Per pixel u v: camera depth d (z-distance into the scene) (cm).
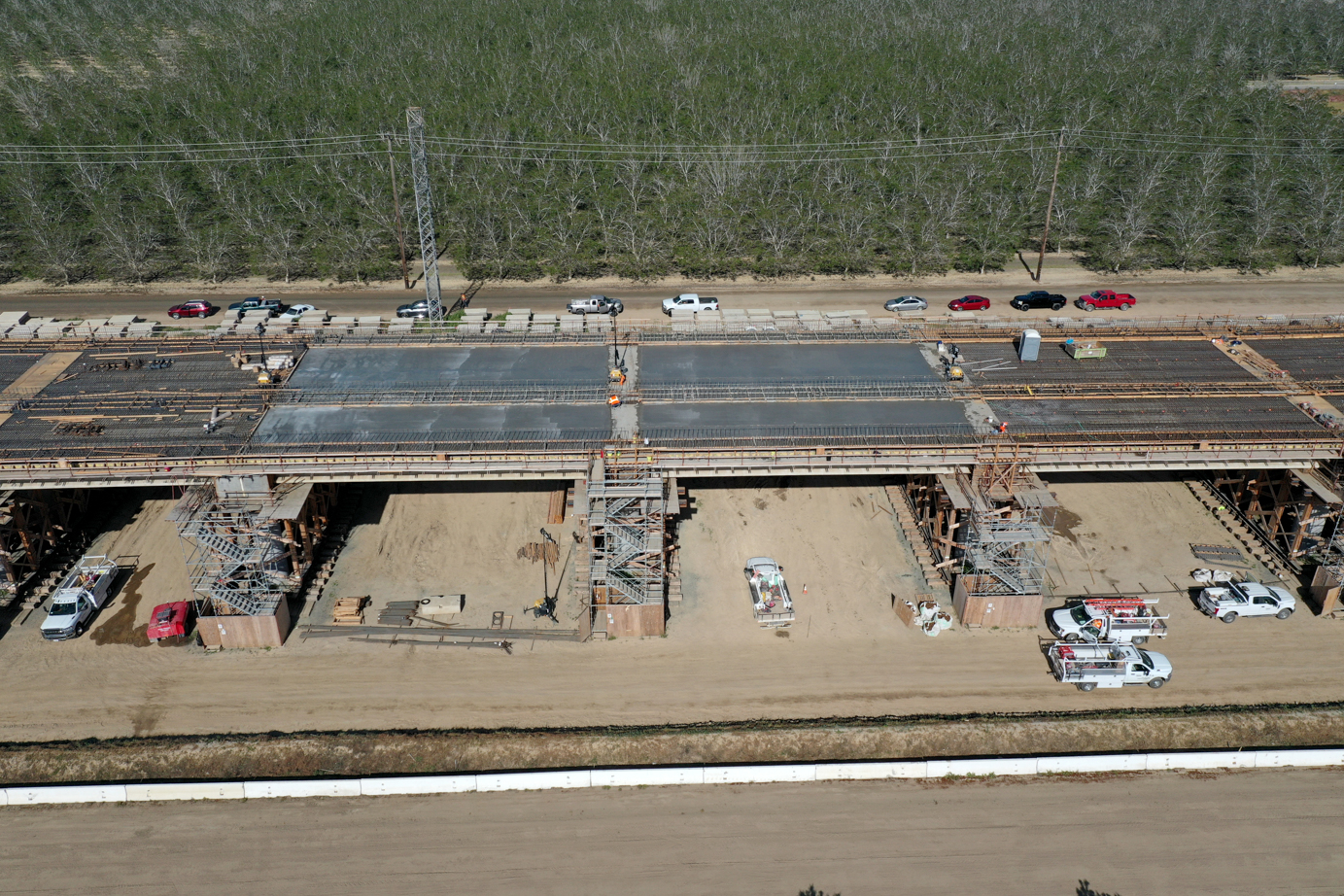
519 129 11569
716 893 3750
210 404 5794
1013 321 7225
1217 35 16625
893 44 14700
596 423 5556
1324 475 5394
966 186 10525
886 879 3803
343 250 9481
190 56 14388
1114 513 5984
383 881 3791
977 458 5200
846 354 6462
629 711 4653
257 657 4972
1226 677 4828
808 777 4272
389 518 5925
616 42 14512
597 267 9794
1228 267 9875
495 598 5384
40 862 3869
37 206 9869
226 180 10731
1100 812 4103
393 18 15962
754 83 12925
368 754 4372
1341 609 5250
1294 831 4009
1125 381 6100
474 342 6638
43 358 6475
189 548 5672
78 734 4509
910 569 5566
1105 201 10538
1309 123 11881
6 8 17375
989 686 4794
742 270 9644
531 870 3844
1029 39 15425
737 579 5512
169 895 3734
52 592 5362
